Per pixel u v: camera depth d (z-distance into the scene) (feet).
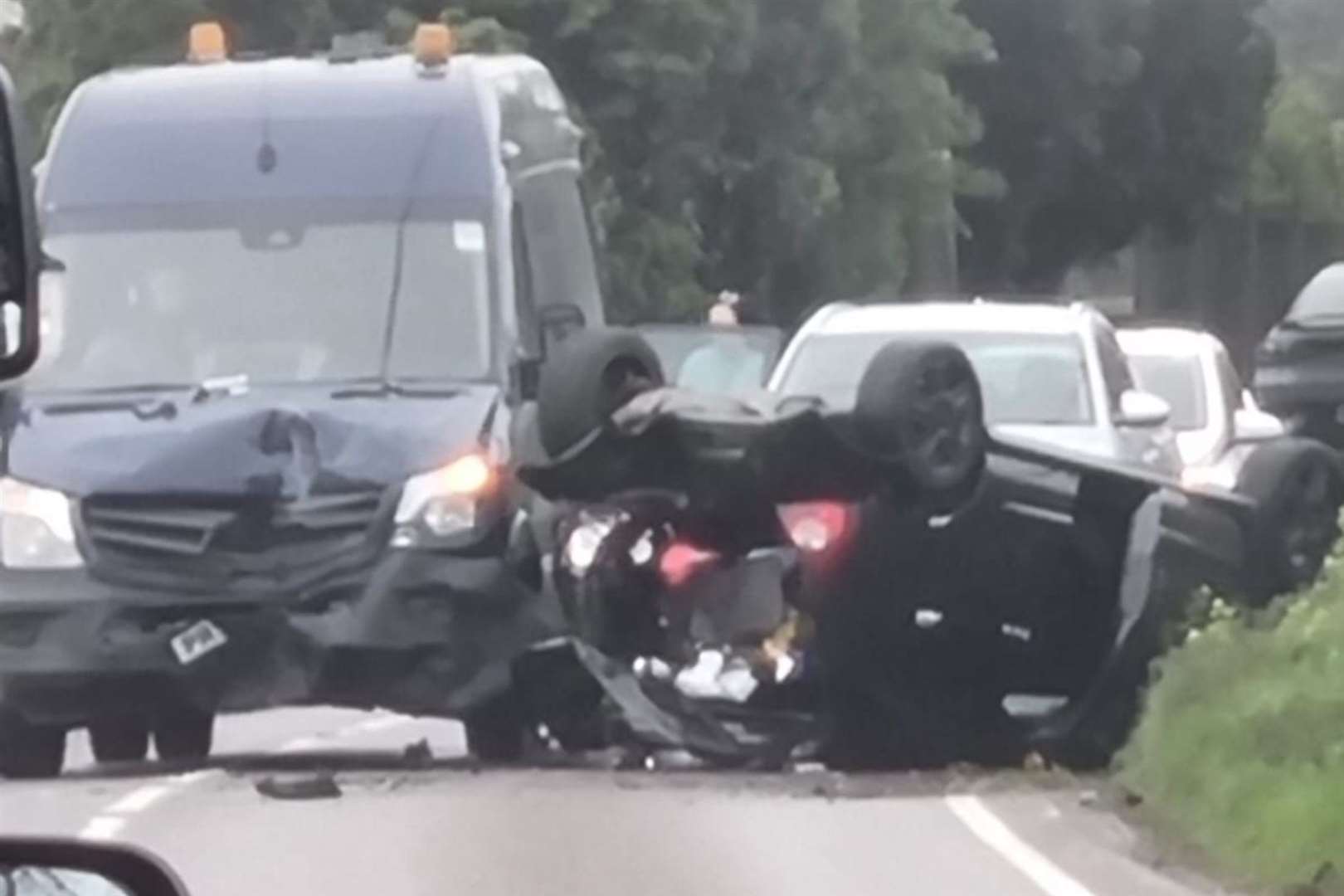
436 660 75.92
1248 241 368.89
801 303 214.90
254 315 79.05
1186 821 67.46
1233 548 80.33
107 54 176.96
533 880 58.29
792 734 75.25
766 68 206.59
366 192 80.07
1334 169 373.20
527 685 76.48
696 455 72.59
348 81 81.97
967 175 254.06
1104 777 76.69
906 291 236.63
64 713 76.69
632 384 73.77
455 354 78.48
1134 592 77.25
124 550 76.33
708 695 74.84
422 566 75.77
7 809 69.51
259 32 178.70
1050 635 76.89
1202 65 336.29
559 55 189.67
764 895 57.21
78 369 79.00
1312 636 75.46
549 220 83.56
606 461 73.20
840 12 209.97
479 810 68.28
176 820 66.95
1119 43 327.06
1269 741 69.67
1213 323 369.50
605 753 77.46
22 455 77.00
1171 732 72.79
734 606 74.23
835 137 212.02
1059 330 94.99
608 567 74.28
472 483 76.02
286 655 76.13
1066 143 325.21
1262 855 61.72
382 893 56.75
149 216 80.18
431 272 79.25
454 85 81.76
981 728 76.48
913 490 72.95
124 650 76.02
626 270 190.49
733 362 130.41
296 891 56.80
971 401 73.67
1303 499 82.23
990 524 75.05
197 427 76.54
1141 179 336.49
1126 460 87.92
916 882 59.26
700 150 195.72
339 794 71.31
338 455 76.33
